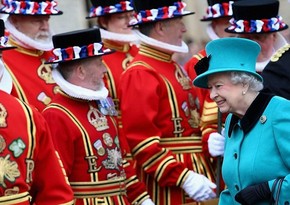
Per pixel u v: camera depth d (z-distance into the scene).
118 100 24.72
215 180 24.86
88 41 21.06
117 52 26.11
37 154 18.27
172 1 24.16
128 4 26.27
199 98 24.84
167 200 23.92
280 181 18.27
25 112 18.11
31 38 23.33
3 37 18.61
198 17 39.69
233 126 19.12
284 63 20.42
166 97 23.94
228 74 18.69
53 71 21.14
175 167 23.58
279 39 24.78
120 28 26.22
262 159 18.45
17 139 17.86
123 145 22.70
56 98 21.25
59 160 18.84
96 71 21.17
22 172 17.88
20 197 17.84
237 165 18.81
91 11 26.56
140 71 23.70
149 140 23.39
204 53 26.17
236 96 18.69
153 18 24.02
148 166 23.50
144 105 23.41
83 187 21.05
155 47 24.11
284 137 18.31
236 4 24.48
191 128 24.36
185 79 24.48
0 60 18.33
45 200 18.50
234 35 26.47
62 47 21.00
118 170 21.48
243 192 18.47
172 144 24.03
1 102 17.88
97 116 21.30
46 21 23.52
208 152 24.48
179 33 24.27
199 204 23.67
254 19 24.23
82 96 20.92
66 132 20.81
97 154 21.11
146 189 23.88
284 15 41.22
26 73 23.25
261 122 18.59
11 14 23.14
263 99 18.70
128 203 21.78
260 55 24.33
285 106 18.48
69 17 34.53
